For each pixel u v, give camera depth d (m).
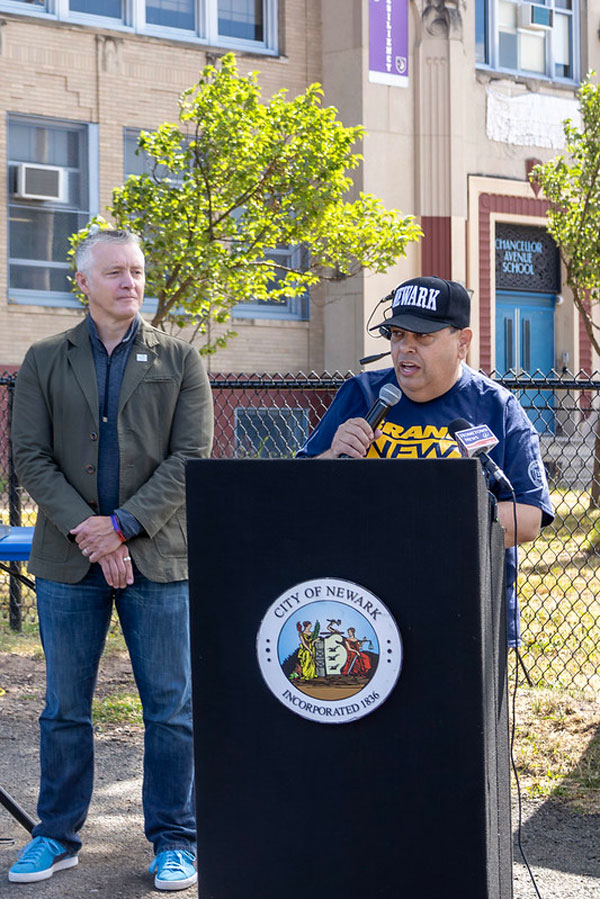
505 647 2.58
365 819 2.25
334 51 16.34
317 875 2.29
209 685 2.32
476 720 2.18
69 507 3.38
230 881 2.33
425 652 2.20
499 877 2.41
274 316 16.33
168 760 3.51
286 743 2.29
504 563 2.64
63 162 14.99
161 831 3.56
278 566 2.27
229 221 10.07
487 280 17.17
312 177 10.11
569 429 16.19
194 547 2.30
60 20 14.83
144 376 3.46
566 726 4.99
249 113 9.97
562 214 13.00
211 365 15.73
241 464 2.27
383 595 2.21
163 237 9.78
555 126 17.84
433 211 16.58
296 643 2.26
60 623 3.48
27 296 14.77
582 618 7.26
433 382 2.86
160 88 15.46
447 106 16.53
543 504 2.80
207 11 15.84
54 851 3.58
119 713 5.39
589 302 17.39
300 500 2.25
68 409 3.44
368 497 2.21
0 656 6.53
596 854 3.70
